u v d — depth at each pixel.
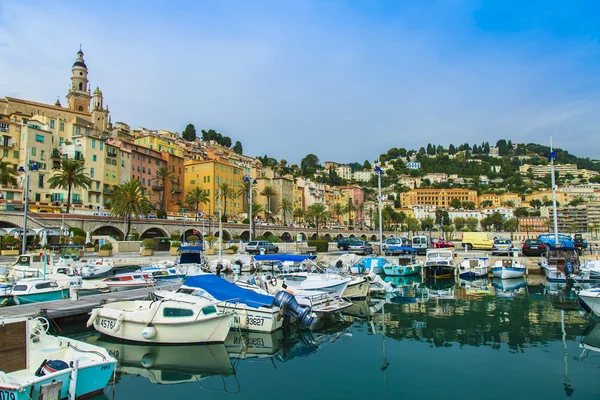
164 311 20.08
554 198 55.09
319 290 29.70
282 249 75.00
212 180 130.75
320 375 16.52
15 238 57.97
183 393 14.88
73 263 41.91
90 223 69.00
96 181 93.75
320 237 135.00
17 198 81.44
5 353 12.93
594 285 39.06
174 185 126.56
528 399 13.77
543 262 49.28
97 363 13.53
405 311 29.45
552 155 55.66
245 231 105.88
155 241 75.94
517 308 30.23
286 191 168.62
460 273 49.72
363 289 34.12
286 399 14.19
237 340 21.89
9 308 23.25
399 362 17.89
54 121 95.00
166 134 167.38
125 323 20.42
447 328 24.11
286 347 20.69
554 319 26.31
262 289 27.17
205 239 72.31
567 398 13.84
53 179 74.12
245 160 197.62
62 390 12.55
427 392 14.52
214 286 24.17
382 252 65.00
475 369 16.83
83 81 144.12
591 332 22.83
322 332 23.67
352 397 14.21
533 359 18.06
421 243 68.75
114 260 49.84
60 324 23.14
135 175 108.75
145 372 17.11
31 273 35.50
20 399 11.52
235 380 16.17
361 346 20.58
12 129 85.88
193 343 19.94
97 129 126.25
